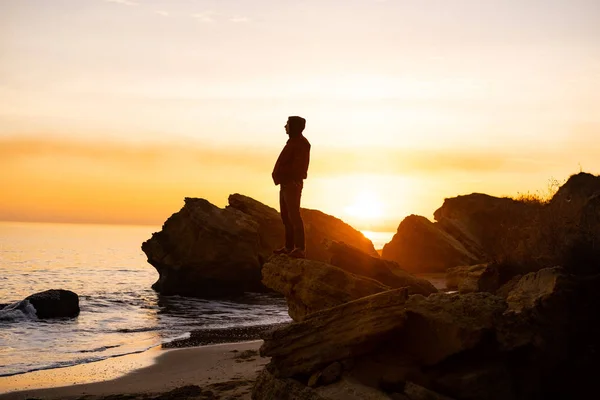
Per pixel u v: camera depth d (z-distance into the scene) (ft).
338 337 28.76
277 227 137.18
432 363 27.71
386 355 28.78
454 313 28.60
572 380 28.99
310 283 34.19
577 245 53.52
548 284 30.81
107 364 50.42
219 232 123.65
